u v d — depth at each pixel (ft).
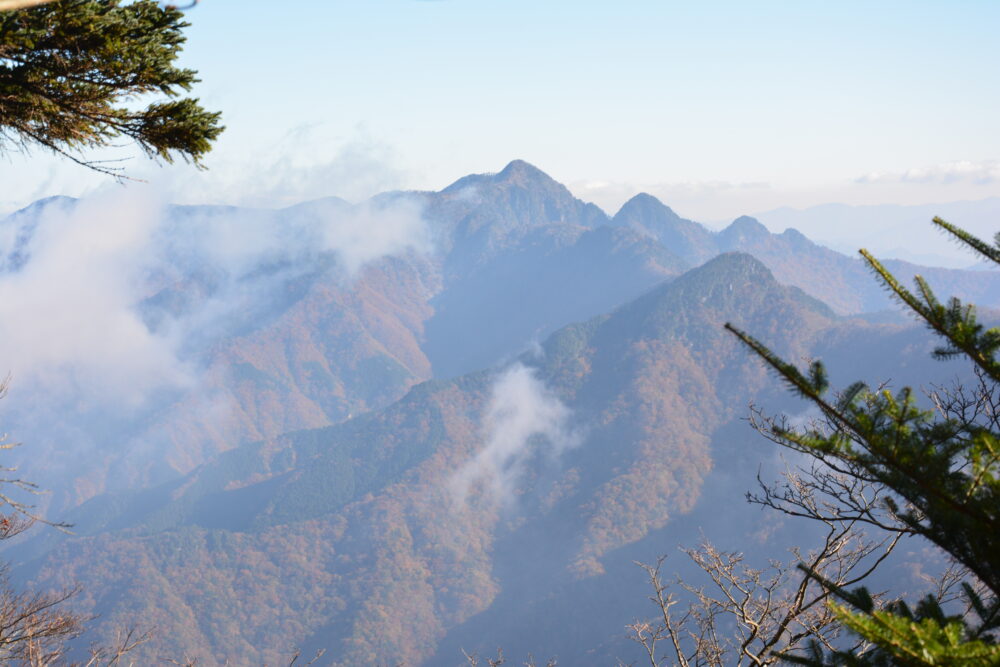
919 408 10.53
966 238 9.78
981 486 9.86
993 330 9.73
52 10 14.25
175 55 16.51
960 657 8.12
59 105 15.57
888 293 10.12
